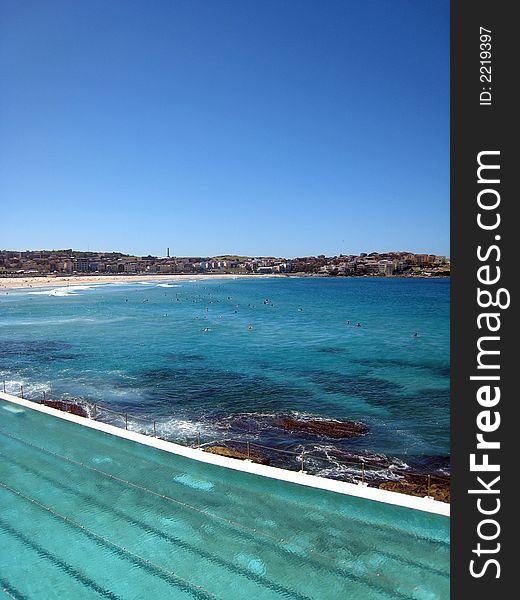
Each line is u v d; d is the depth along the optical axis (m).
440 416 21.06
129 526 9.89
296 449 17.12
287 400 23.59
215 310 74.62
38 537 9.58
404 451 17.06
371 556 8.89
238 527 9.83
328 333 48.88
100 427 14.97
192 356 35.25
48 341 42.12
